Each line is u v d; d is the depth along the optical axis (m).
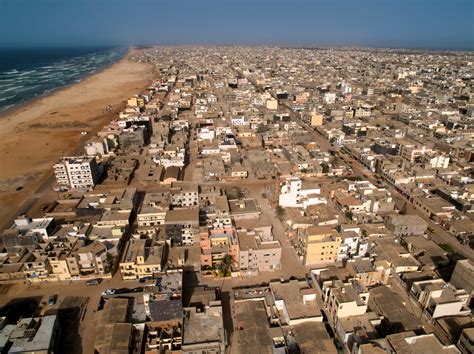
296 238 171.00
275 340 114.00
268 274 152.62
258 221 181.75
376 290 135.25
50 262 148.25
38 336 113.94
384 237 169.12
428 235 181.12
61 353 116.12
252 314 123.69
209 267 155.12
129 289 144.50
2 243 176.25
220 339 112.75
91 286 147.50
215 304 126.19
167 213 174.25
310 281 146.50
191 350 109.75
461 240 176.25
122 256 163.25
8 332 117.06
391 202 197.25
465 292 131.75
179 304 122.69
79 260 149.25
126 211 190.50
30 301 138.38
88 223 180.75
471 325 121.38
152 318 122.50
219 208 184.25
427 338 112.12
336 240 154.75
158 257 152.50
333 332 122.88
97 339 116.19
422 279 141.75
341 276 140.25
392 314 123.25
